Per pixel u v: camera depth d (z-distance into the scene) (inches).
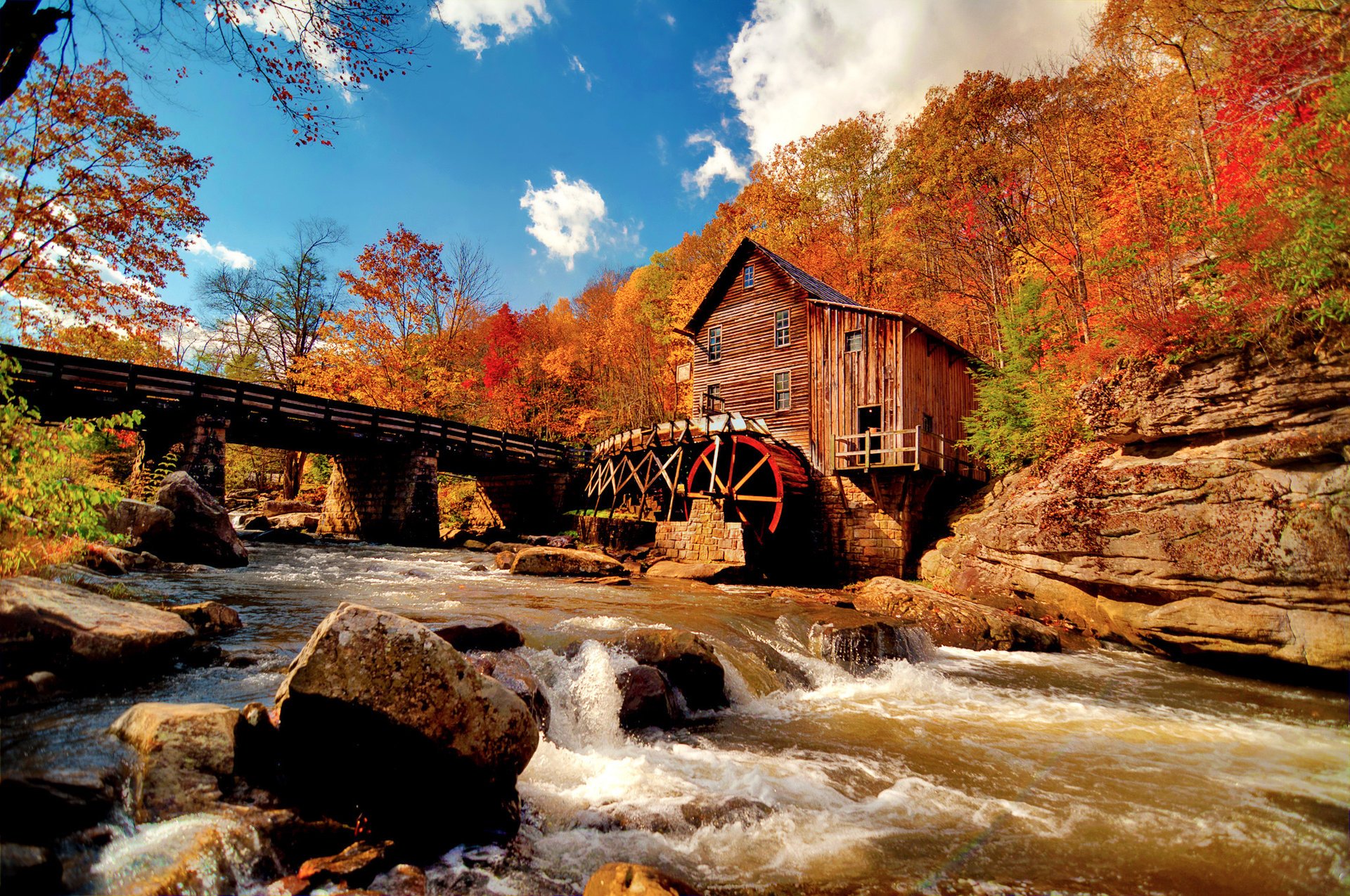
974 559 519.5
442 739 144.1
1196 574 339.3
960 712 273.1
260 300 1219.9
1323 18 307.1
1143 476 372.5
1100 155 606.2
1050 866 144.5
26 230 502.0
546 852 143.2
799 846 151.7
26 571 228.7
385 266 1098.1
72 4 220.4
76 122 493.7
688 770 198.2
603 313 1601.9
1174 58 505.7
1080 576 402.3
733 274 856.9
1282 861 147.6
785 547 705.6
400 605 352.2
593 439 1350.9
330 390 1069.1
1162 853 151.2
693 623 354.9
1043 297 633.6
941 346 738.2
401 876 123.4
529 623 319.9
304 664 143.8
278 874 118.3
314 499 1279.5
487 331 1533.0
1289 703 287.9
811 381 746.2
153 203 561.0
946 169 893.8
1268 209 318.0
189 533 458.0
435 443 842.8
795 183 1165.1
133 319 608.4
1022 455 588.7
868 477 674.2
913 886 135.0
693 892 117.0
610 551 755.4
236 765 133.3
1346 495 289.0
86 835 106.5
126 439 612.4
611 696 237.6
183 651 213.6
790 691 298.7
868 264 1060.5
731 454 725.9
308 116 277.0
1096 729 249.6
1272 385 321.4
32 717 152.1
